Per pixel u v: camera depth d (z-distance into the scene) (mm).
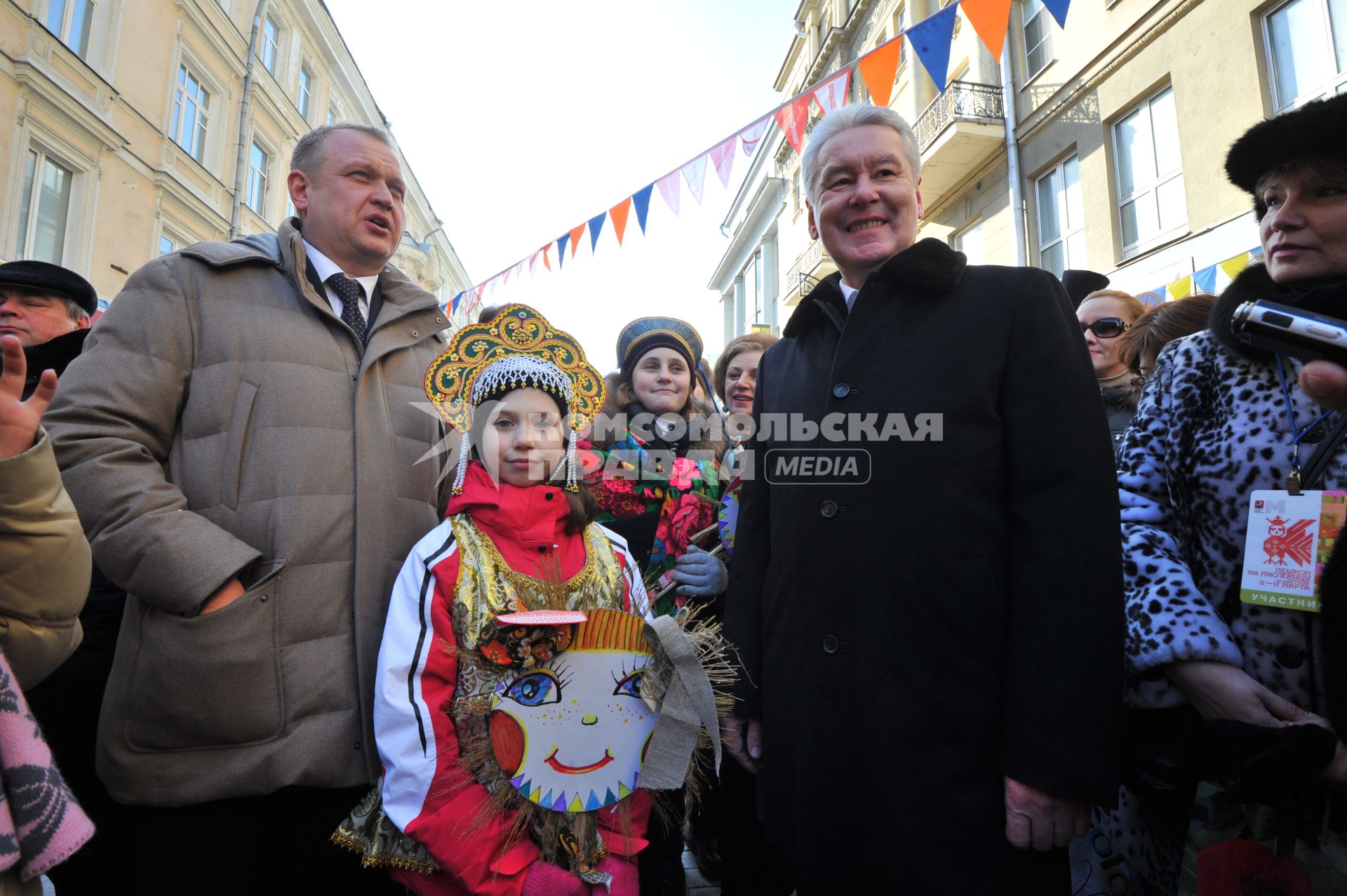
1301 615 1153
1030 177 8508
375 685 1438
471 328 1620
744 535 1640
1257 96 5688
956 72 9727
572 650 1341
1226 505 1251
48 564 934
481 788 1273
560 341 1686
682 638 1331
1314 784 1019
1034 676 1091
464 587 1406
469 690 1343
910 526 1224
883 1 11625
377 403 1599
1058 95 7926
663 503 2240
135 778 1310
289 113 16094
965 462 1222
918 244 1398
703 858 2504
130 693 1326
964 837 1116
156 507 1320
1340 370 954
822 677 1262
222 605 1321
